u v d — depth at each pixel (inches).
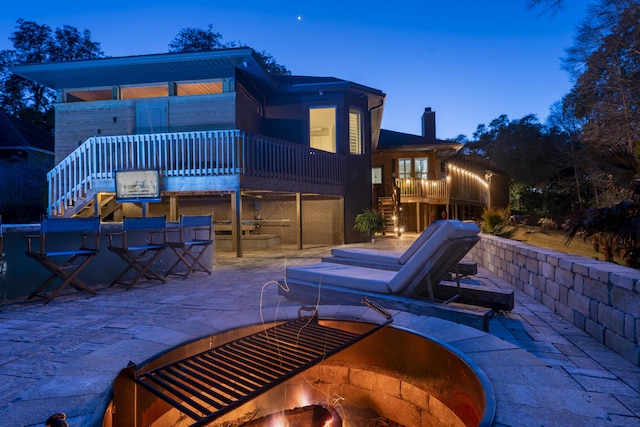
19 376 101.2
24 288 202.8
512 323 147.4
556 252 182.1
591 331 131.3
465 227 138.8
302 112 565.9
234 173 387.2
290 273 185.3
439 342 77.1
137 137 392.8
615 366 105.1
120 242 252.5
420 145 806.5
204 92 534.0
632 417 76.6
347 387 95.9
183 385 58.2
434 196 817.5
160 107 474.0
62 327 146.0
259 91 552.4
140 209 541.0
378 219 561.9
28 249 183.5
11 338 133.0
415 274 143.1
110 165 392.8
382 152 846.5
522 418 50.0
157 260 272.4
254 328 93.4
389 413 89.8
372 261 207.5
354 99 575.5
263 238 500.4
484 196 1225.4
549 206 1391.5
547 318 154.5
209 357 71.3
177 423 71.9
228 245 503.8
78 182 411.2
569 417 50.4
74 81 486.3
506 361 69.7
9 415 53.2
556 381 61.6
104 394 58.6
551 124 1387.8
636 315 106.3
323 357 69.9
